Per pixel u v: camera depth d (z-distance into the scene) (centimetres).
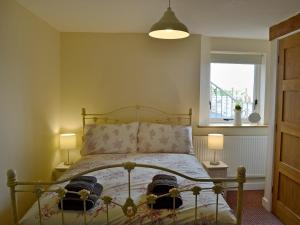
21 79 235
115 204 171
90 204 167
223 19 272
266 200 307
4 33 204
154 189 176
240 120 366
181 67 349
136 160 277
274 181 294
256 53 372
